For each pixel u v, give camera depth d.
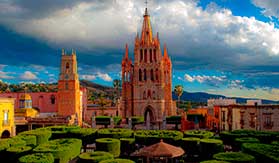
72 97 94.50
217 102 93.88
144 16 119.81
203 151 42.00
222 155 32.38
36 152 35.12
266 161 31.58
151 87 112.75
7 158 36.62
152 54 114.88
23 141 41.75
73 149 39.66
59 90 94.94
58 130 56.16
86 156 33.06
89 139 52.25
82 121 103.06
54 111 103.69
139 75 113.94
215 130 79.25
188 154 44.75
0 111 61.25
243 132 51.22
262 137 47.75
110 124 83.62
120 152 46.28
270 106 60.19
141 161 40.88
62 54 96.31
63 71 95.75
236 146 43.81
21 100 84.00
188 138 46.31
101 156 33.00
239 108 65.56
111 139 45.12
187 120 87.12
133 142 46.78
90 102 160.75
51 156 32.19
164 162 40.38
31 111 83.69
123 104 114.94
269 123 60.00
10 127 65.00
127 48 119.38
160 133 52.59
